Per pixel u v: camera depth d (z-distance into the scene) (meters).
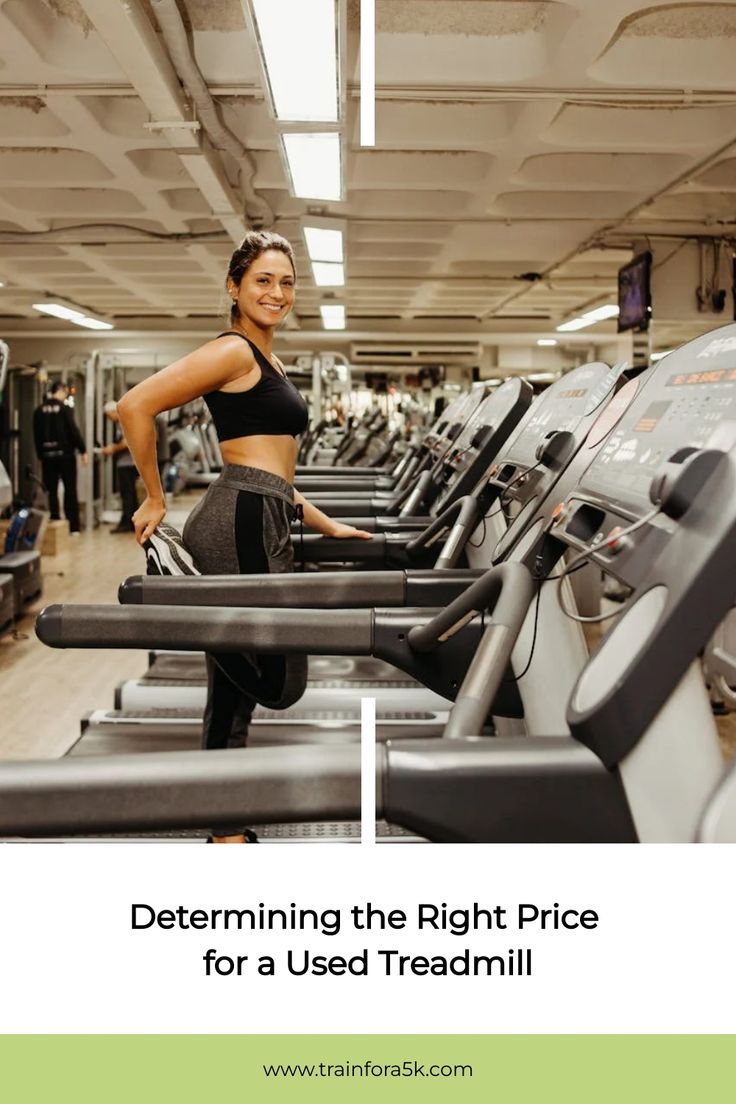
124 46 4.15
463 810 1.05
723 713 3.85
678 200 8.39
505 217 8.32
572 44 4.54
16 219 8.45
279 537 2.28
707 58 4.96
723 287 9.21
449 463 3.82
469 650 1.77
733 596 1.06
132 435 2.20
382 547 3.23
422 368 17.72
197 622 1.68
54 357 16.16
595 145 6.14
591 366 2.59
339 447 8.75
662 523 1.24
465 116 5.95
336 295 13.08
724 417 1.32
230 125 5.93
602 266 10.80
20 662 5.07
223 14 4.62
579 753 1.09
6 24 4.26
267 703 2.16
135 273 10.95
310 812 1.03
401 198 8.20
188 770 1.03
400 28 4.85
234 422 2.26
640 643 1.11
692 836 1.07
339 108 4.41
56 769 1.02
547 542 1.80
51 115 5.93
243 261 2.27
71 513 11.53
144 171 6.88
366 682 3.21
